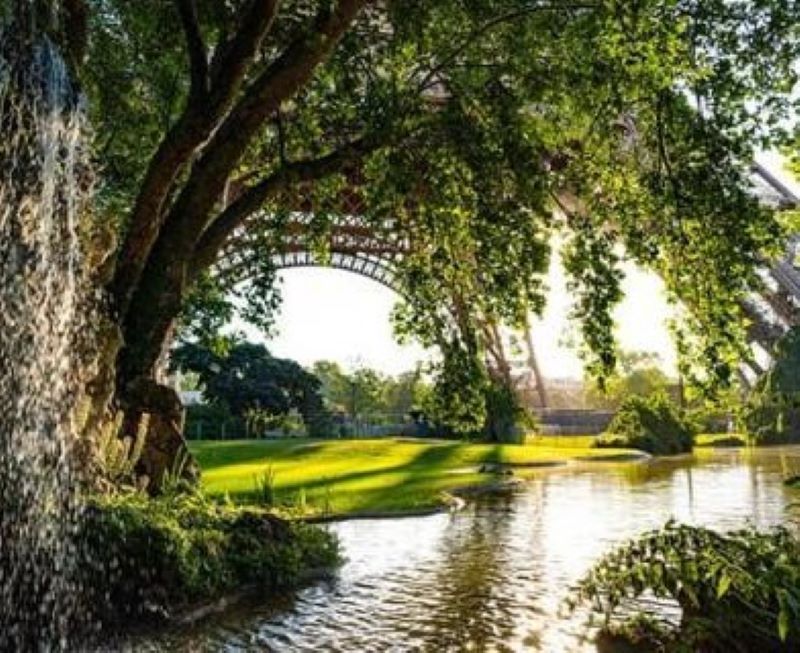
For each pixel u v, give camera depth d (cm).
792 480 877
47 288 1059
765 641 770
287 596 1148
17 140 1016
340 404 9381
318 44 1492
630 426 4784
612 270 1691
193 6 1498
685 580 802
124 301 1457
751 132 1585
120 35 1962
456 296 1912
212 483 2434
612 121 1705
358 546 1548
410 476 2766
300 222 2219
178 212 1515
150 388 1473
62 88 1094
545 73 1736
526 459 3791
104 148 2056
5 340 981
